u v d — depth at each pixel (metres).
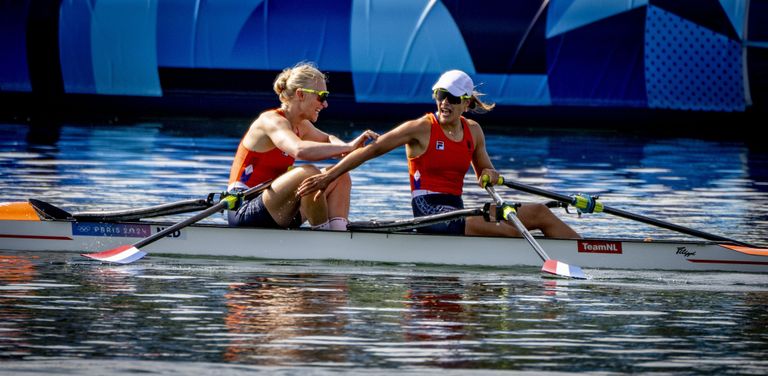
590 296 29.88
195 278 31.33
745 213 47.62
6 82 95.12
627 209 48.47
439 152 35.22
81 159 63.19
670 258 34.81
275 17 91.38
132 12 92.88
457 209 35.50
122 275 31.56
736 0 90.25
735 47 90.75
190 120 91.56
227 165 62.59
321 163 66.94
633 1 89.75
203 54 92.44
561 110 92.50
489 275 33.19
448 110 34.84
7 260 33.81
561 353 23.56
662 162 69.19
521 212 35.72
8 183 51.91
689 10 90.06
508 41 90.25
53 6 93.69
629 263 34.91
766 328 26.12
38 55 94.44
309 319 26.20
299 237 35.12
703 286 31.75
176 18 92.50
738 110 91.69
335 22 90.94
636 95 91.06
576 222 44.81
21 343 23.42
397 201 49.12
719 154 74.88
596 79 90.94
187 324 25.41
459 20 90.12
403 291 30.08
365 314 26.91
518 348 23.88
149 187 52.28
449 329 25.48
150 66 93.25
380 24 90.56
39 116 92.06
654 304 28.84
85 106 96.06
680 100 91.19
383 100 91.38
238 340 24.08
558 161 68.75
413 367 22.30
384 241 34.91
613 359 23.14
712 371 22.39
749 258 34.53
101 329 24.77
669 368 22.58
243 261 34.78
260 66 91.69
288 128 34.81
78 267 32.75
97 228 36.06
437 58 90.56
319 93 35.22
